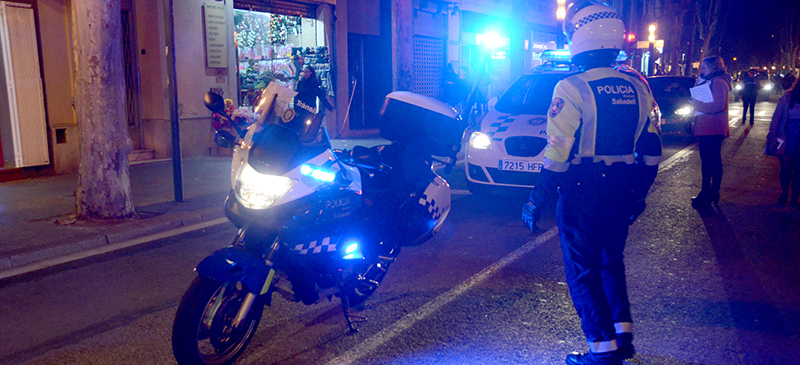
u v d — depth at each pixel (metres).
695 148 13.69
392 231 3.67
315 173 3.00
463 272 4.90
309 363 3.33
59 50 9.75
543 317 3.96
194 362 2.96
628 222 3.06
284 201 2.95
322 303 4.24
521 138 6.93
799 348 3.47
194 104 11.95
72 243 5.58
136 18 11.36
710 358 3.37
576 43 3.09
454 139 3.77
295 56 14.10
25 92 9.33
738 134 17.16
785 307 4.09
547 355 3.41
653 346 3.52
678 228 6.33
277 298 4.32
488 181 7.13
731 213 7.02
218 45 12.32
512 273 4.88
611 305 3.04
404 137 3.72
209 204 7.36
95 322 3.94
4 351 3.52
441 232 6.18
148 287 4.61
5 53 9.04
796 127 7.04
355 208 3.34
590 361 3.03
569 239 3.02
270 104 3.03
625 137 2.93
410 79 14.69
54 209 7.14
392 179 3.71
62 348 3.55
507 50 23.88
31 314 4.09
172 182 8.93
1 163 9.30
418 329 3.78
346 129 15.56
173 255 5.45
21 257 5.21
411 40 14.60
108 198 6.39
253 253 3.09
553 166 2.92
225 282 3.02
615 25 3.03
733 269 4.94
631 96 2.96
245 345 3.38
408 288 4.53
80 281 4.76
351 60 16.14
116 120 6.40
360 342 3.60
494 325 3.83
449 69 16.03
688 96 15.01
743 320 3.88
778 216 6.85
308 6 14.58
